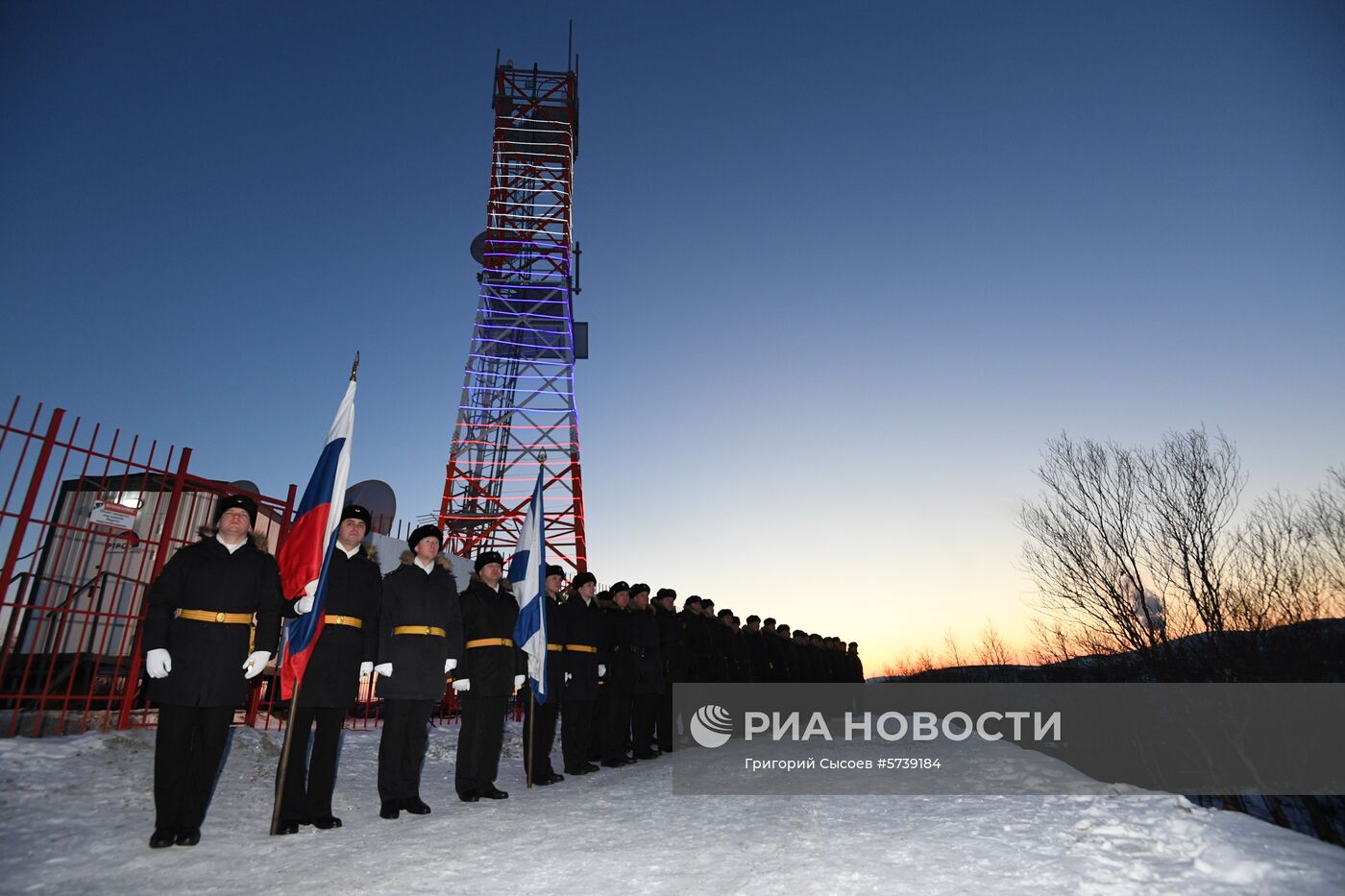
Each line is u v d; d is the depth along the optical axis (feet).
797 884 11.56
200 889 11.77
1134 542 49.29
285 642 16.84
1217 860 11.53
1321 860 11.46
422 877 12.42
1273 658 41.50
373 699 34.96
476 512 123.24
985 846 13.34
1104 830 13.94
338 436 18.17
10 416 19.74
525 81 155.02
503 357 136.26
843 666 61.31
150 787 17.84
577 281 143.95
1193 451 48.67
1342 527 42.86
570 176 149.59
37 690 26.21
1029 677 52.70
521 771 28.09
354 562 18.48
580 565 123.24
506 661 21.98
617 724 29.40
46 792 16.33
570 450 129.80
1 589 19.25
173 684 14.66
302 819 16.43
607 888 11.63
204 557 15.64
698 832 15.61
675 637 36.14
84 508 29.25
